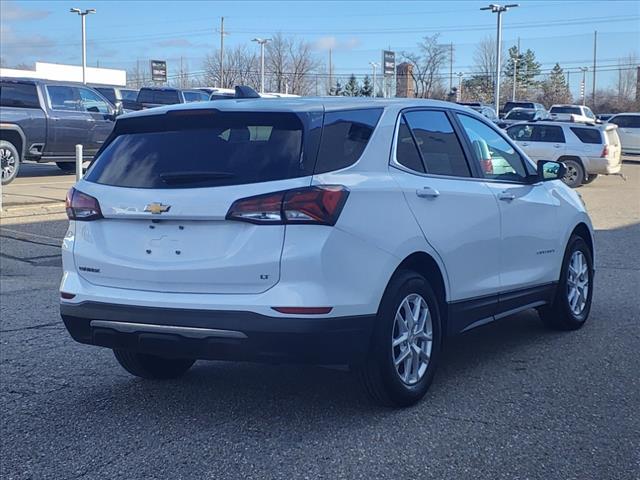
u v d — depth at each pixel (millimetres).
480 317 5738
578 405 4996
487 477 3975
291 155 4473
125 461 4266
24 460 4305
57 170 22391
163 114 4867
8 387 5535
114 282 4734
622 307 7836
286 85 58438
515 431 4574
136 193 4668
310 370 5863
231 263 4363
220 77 59344
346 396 5250
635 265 10258
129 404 5176
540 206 6406
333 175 4496
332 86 68438
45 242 11945
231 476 4043
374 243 4586
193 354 4492
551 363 5934
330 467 4117
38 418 4934
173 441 4531
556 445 4363
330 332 4324
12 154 17344
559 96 89250
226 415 4938
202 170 4562
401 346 4898
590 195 20719
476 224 5551
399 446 4375
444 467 4098
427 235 5023
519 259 6141
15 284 9281
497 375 5652
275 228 4324
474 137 5980
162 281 4551
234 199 4379
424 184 5113
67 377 5758
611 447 4336
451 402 5078
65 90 18469
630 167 32750
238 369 5941
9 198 15820
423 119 5457
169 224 4566
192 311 4414
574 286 6973
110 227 4789
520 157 6531
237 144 4621
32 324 7316
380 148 4914
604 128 22938
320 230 4328
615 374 5641
